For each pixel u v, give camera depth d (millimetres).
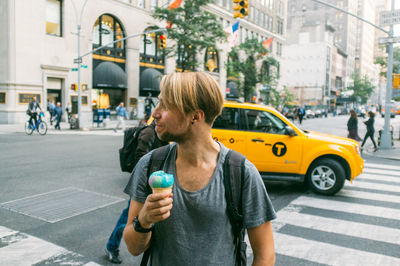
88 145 13477
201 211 1378
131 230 1402
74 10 27031
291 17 86562
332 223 5223
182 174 1436
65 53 26672
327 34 84125
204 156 1437
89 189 6770
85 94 27797
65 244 4156
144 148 3664
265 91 38625
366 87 94688
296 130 6898
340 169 6711
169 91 1369
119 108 20609
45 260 3736
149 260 1524
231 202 1395
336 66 95062
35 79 24891
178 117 1383
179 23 26359
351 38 113500
